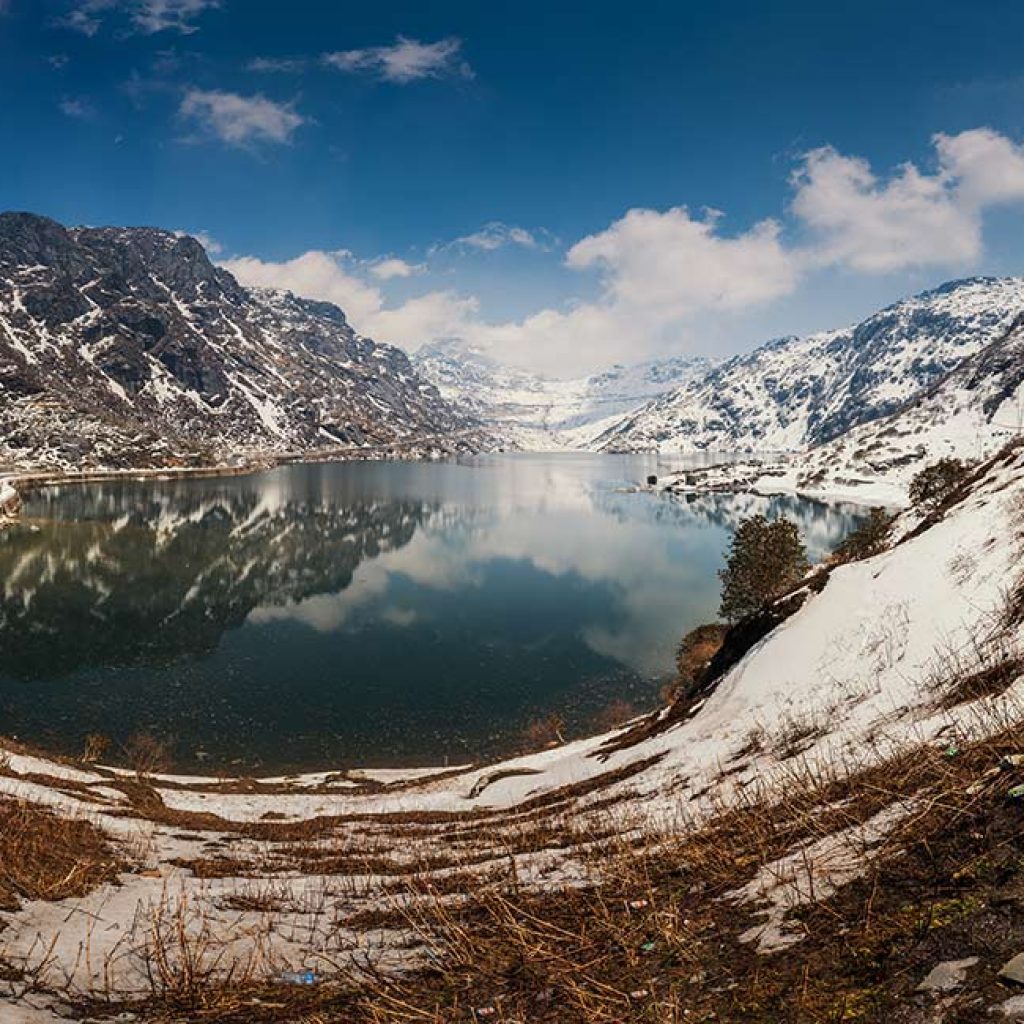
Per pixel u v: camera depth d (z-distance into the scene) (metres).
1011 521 28.05
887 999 4.39
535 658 76.62
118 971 7.40
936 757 8.62
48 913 9.30
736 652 41.06
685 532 168.62
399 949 8.04
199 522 173.50
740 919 6.47
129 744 55.50
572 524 182.62
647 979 5.80
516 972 6.48
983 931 4.63
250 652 78.75
